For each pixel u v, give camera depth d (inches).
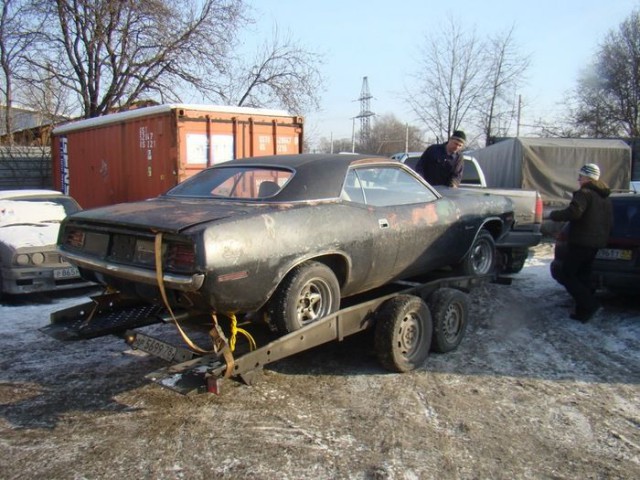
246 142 385.7
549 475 128.9
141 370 189.9
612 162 548.7
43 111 742.5
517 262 344.8
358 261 177.9
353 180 184.9
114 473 127.6
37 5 604.7
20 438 143.8
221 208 160.6
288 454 136.1
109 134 426.0
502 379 185.8
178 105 350.9
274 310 159.3
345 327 173.6
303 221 160.7
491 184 615.2
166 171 365.1
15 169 642.2
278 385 177.9
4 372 187.6
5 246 276.4
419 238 202.1
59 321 182.7
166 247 142.6
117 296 189.9
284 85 740.0
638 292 254.2
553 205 536.1
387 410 160.9
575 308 265.6
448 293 206.5
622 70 1203.2
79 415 156.8
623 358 207.3
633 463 135.0
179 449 138.3
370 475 127.2
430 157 296.0
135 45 645.9
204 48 662.5
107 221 157.6
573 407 165.3
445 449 139.6
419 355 192.2
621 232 256.2
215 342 146.3
